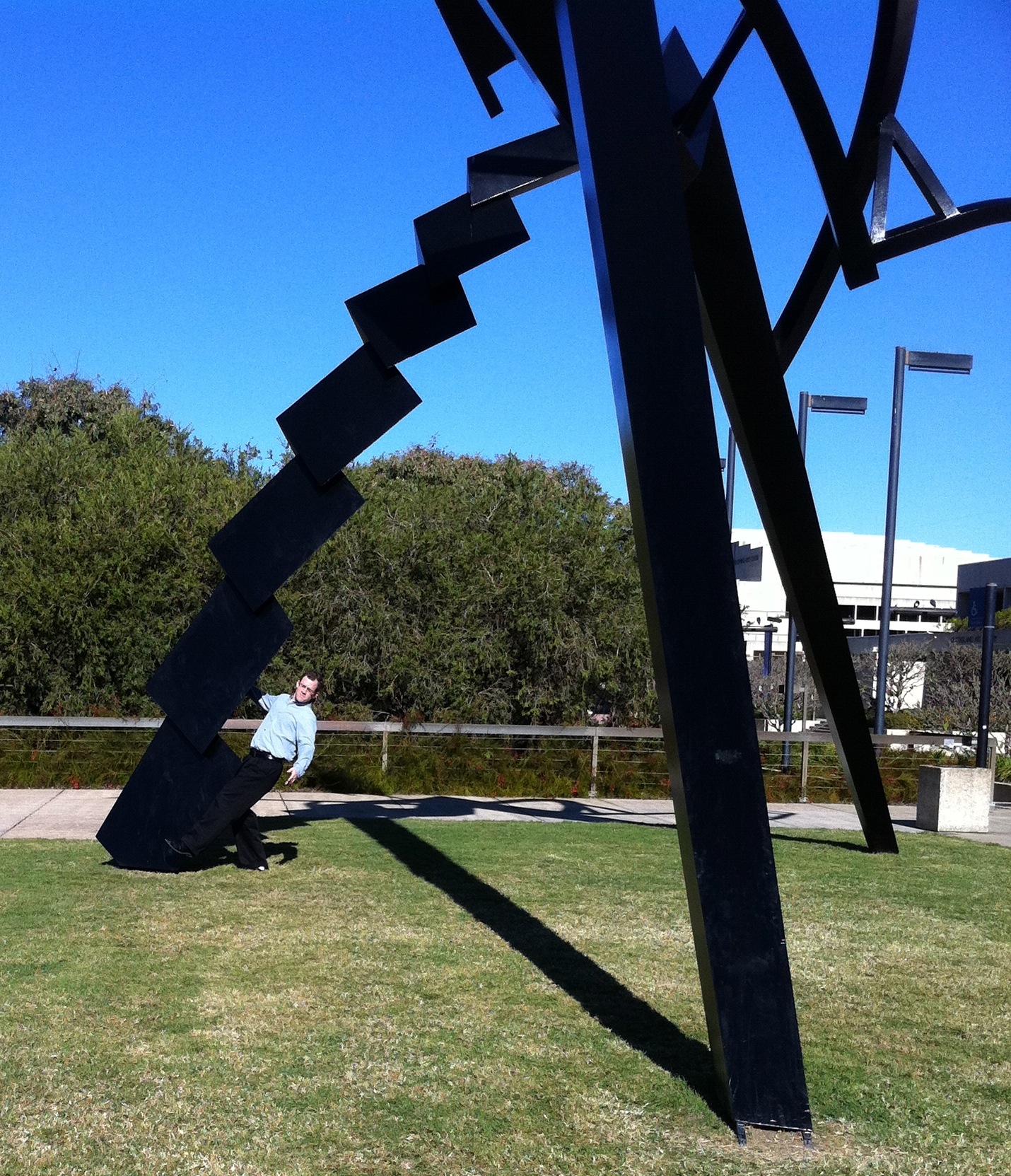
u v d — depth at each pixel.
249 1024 4.79
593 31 4.27
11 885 7.50
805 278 8.26
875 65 6.74
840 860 9.80
